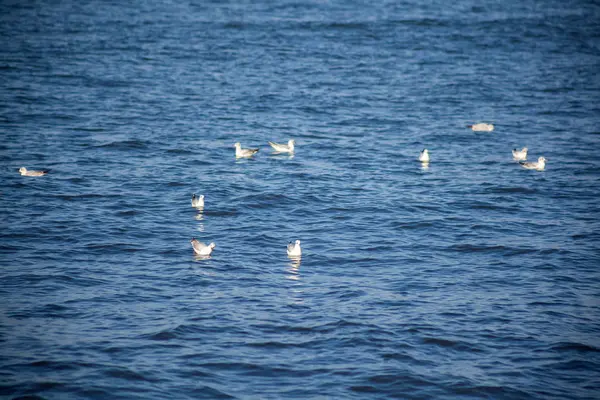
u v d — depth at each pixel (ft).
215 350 81.46
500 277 103.55
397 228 123.13
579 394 74.43
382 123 197.26
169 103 209.05
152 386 74.13
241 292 96.58
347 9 369.91
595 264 108.27
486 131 190.90
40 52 265.54
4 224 119.03
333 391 74.38
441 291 98.32
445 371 78.28
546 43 304.91
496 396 74.08
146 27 318.65
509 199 139.44
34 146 165.58
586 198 140.36
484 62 273.13
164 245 112.88
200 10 363.97
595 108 215.51
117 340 82.89
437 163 163.73
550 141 182.91
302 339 84.43
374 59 273.33
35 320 87.15
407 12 362.74
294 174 152.56
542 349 83.15
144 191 138.92
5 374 75.05
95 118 190.80
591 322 89.81
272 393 73.72
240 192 139.64
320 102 215.72
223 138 179.22
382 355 81.20
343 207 133.08
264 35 307.99
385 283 100.63
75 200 132.36
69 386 73.46
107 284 98.07
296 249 109.29
